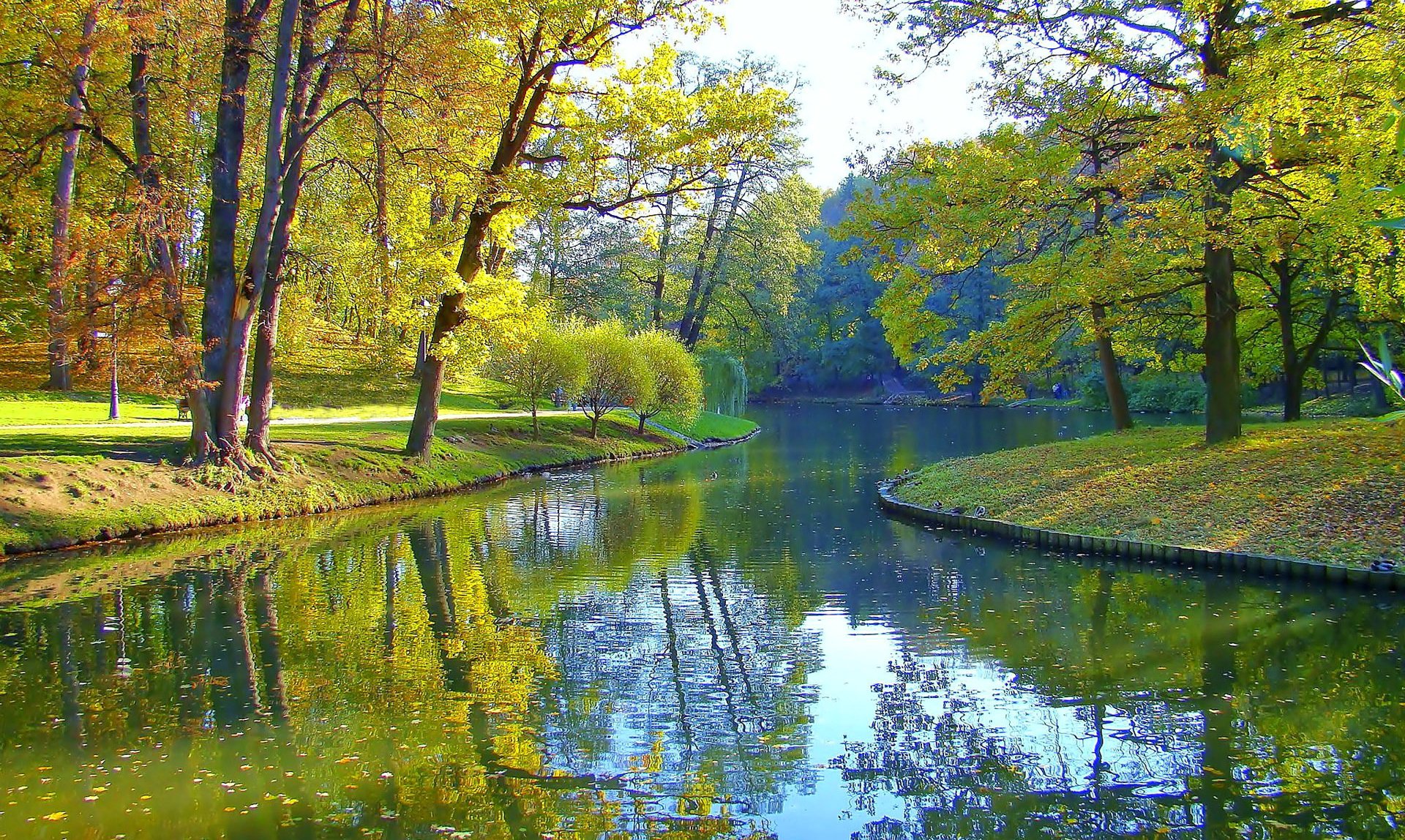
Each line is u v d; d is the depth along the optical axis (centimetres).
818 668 950
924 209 1888
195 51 1858
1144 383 4925
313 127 1920
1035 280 1794
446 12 1794
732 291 5003
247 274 1912
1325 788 654
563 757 725
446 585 1329
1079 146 1708
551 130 2238
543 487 2539
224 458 1934
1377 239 1445
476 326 2355
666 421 4334
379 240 2016
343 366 4175
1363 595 1151
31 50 1772
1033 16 1574
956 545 1606
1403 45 1173
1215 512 1470
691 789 670
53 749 733
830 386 8238
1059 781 679
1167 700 832
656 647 1027
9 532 1503
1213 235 1558
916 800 651
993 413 5597
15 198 1900
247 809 627
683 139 2023
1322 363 3634
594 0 1948
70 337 1809
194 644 1030
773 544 1642
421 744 748
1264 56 1322
